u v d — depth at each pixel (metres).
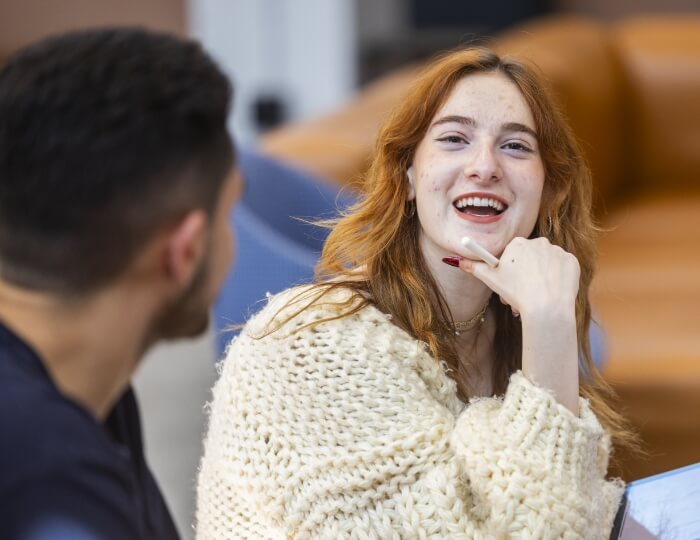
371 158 2.36
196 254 1.53
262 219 3.91
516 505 1.95
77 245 1.43
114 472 1.46
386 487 2.02
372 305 2.21
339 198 3.89
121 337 1.51
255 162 3.88
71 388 1.51
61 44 1.47
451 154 2.19
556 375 2.08
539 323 2.08
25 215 1.42
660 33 7.15
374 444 2.04
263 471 2.08
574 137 2.36
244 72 8.96
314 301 2.14
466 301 2.30
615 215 6.43
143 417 4.46
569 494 1.97
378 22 9.95
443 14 9.43
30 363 1.45
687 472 2.21
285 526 2.09
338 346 2.09
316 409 2.07
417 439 2.03
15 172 1.41
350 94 9.06
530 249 2.14
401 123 2.23
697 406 4.12
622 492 2.41
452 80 2.21
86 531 1.38
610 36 7.21
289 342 2.10
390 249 2.25
